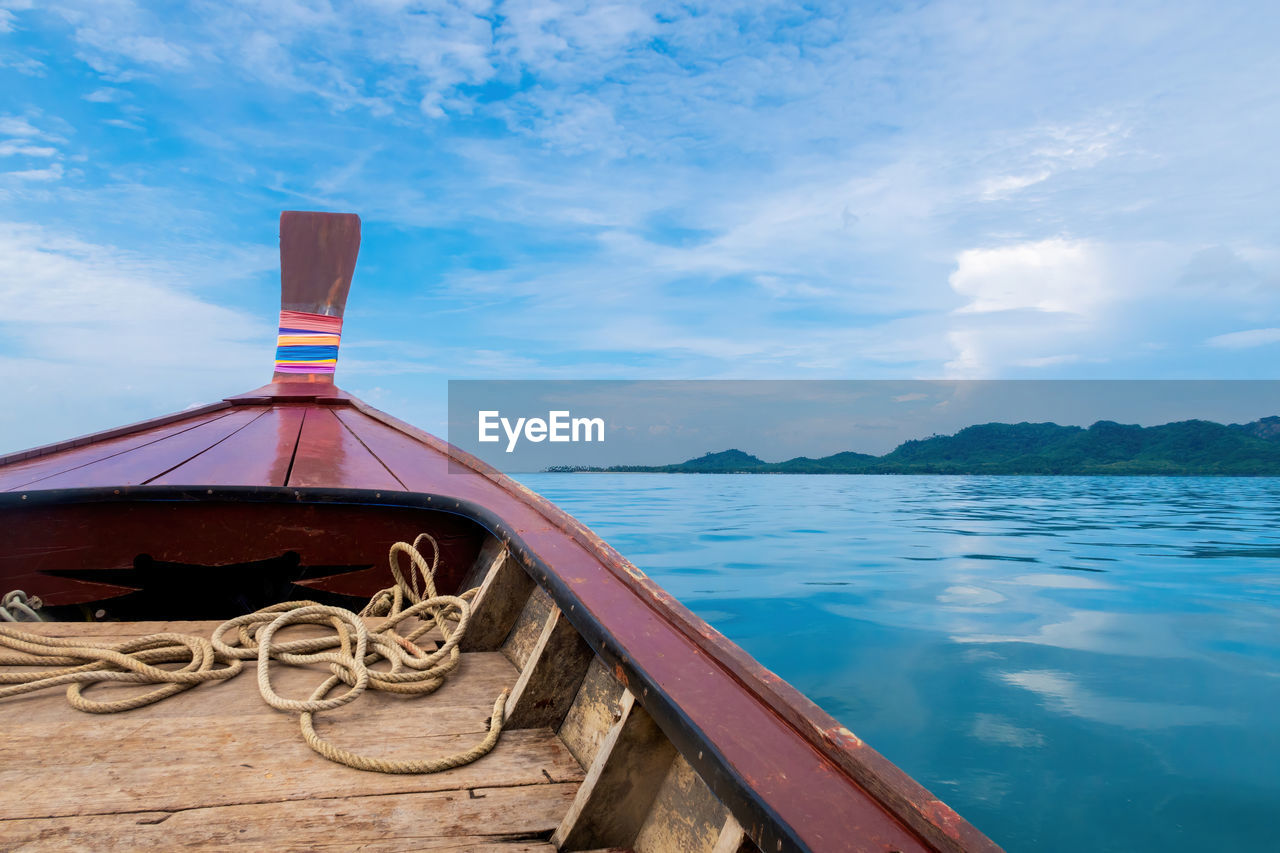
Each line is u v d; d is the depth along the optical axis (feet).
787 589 19.98
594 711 4.48
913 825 2.25
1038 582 21.21
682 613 4.30
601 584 4.98
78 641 5.88
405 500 7.99
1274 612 17.16
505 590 6.42
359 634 5.68
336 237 17.08
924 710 10.50
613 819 3.49
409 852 3.29
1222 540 32.73
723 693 3.32
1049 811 7.58
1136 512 50.39
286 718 4.75
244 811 3.59
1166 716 10.24
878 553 27.73
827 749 2.78
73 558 7.49
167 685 5.20
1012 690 11.35
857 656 13.28
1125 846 6.90
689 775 3.40
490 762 4.23
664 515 46.55
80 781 3.85
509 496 8.27
